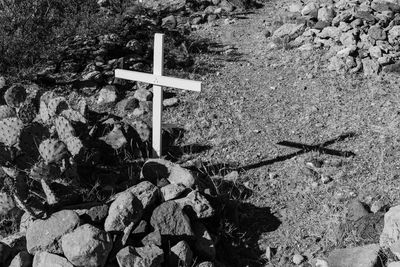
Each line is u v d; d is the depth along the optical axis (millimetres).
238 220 5996
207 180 6289
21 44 8109
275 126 7293
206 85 8172
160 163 6062
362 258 5301
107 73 8117
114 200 5559
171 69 8523
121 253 5160
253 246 5773
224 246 5746
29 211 5430
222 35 9836
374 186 6215
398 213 5492
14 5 8508
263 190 6352
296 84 8125
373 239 5609
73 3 9648
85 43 8820
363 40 8672
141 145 6750
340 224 5801
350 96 7746
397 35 8570
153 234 5371
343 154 6707
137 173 6379
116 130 6699
